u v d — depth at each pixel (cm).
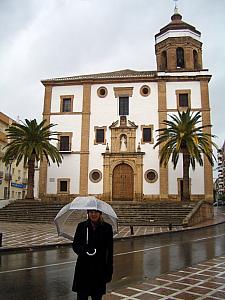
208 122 4081
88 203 511
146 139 4134
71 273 978
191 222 2962
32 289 788
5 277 920
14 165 5728
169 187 3934
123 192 4069
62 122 4297
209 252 1468
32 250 1492
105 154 4125
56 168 4159
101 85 4331
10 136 3694
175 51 4419
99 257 493
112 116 4241
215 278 923
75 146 4206
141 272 1014
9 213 3372
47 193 4116
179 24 4506
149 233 2245
